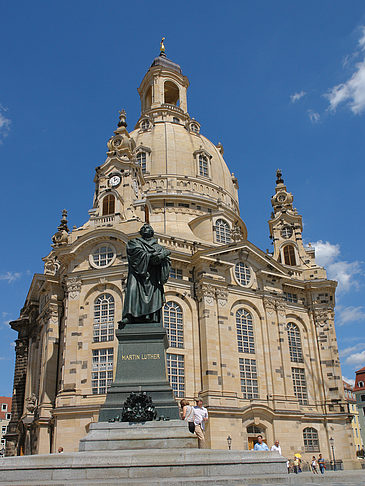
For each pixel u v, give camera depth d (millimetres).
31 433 59594
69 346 55562
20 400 73750
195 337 59281
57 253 60562
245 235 87188
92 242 60062
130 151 71125
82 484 14758
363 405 118875
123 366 21969
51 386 59406
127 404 20250
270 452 18188
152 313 23297
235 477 15969
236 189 90938
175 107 94250
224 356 58344
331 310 71062
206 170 83375
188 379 56875
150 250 24469
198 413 20703
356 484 15766
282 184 85812
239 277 65000
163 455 17219
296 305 70688
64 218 81188
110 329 55594
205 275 61188
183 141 84000
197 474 16578
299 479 17328
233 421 55062
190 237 70250
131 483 14719
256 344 62688
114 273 57688
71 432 50906
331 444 62594
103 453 17625
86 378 53844
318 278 73500
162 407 20688
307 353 69062
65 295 59594
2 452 87625
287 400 60906
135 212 66000
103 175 68812
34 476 16469
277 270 68562
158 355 22188
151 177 78750
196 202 77500
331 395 66625
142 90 104250
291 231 79812
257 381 60688
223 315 60562
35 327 72188
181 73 105312
